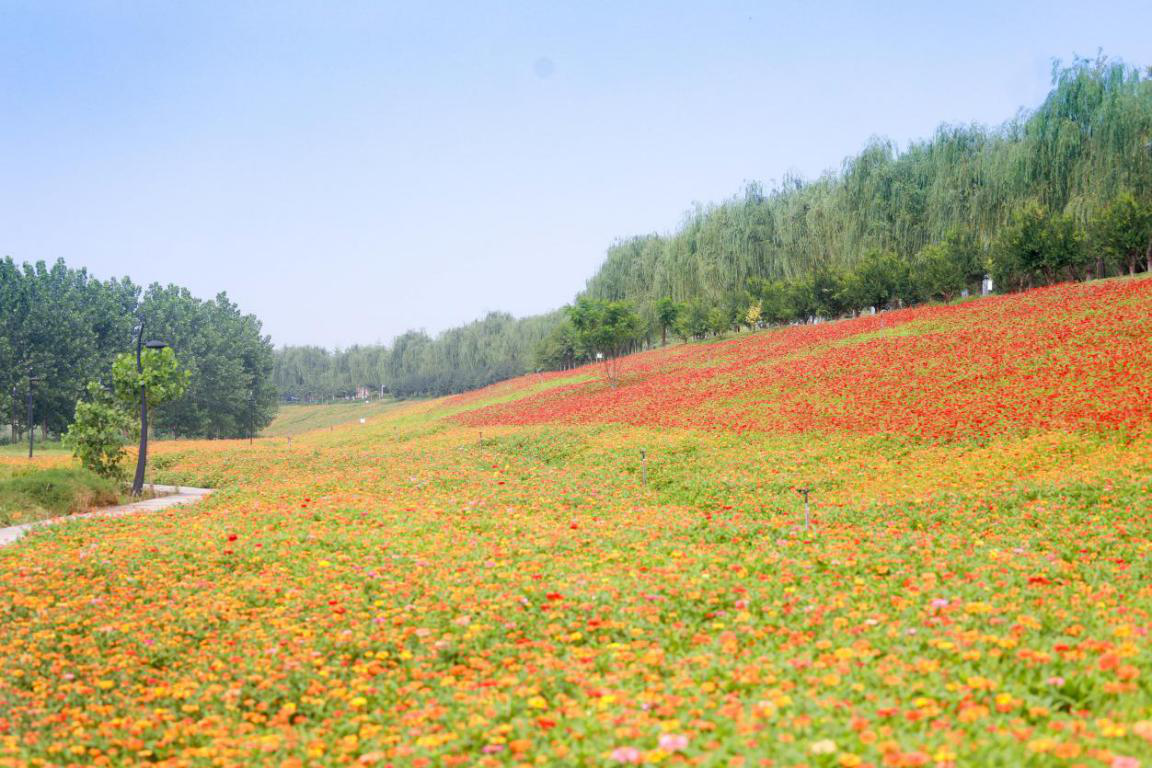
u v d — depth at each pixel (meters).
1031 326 38.03
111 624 10.54
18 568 13.52
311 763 6.24
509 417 49.06
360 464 33.53
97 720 7.84
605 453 30.17
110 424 29.53
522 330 118.56
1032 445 22.30
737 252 70.44
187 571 13.28
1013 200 50.97
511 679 7.34
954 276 51.69
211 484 35.09
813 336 52.50
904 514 16.16
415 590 11.13
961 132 55.88
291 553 14.05
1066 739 5.00
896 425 27.62
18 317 73.38
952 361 35.38
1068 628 7.34
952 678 6.40
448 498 21.52
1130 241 42.91
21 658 9.55
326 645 9.27
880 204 59.62
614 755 5.24
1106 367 28.67
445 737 6.25
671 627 8.92
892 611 8.63
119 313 88.31
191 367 83.12
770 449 27.69
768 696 6.25
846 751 5.14
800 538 13.59
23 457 54.16
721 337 71.50
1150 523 13.11
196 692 8.28
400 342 147.62
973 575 9.78
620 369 62.38
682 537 14.60
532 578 11.48
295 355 171.75
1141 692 5.62
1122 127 45.50
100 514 23.05
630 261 85.31
